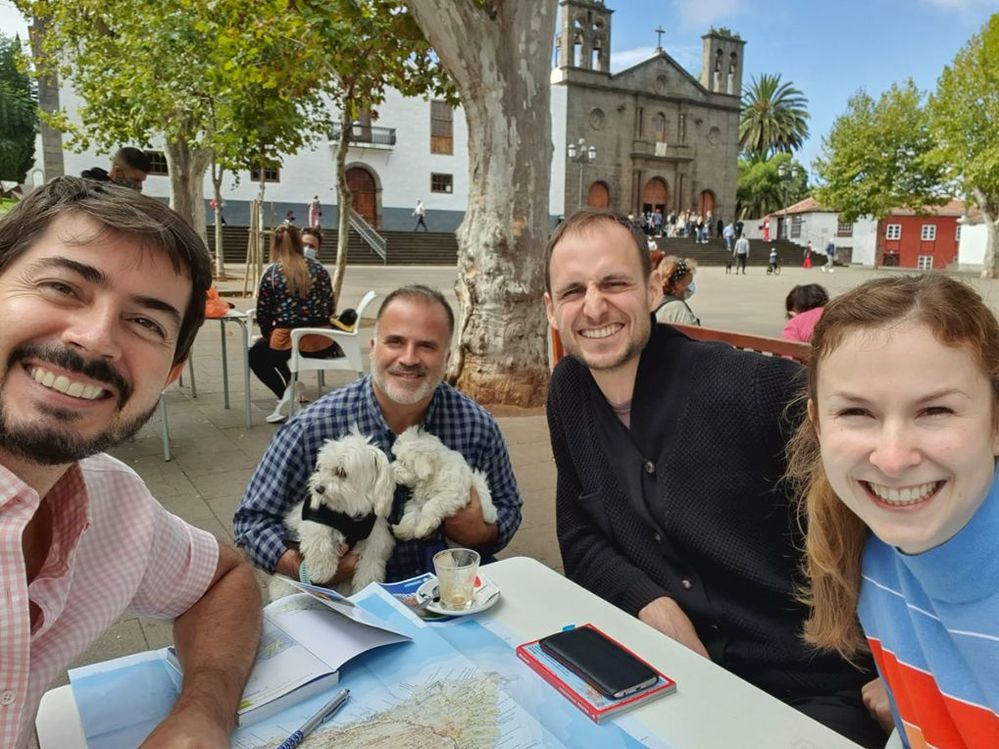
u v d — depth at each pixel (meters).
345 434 1.45
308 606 1.00
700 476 1.12
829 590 0.86
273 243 3.55
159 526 0.88
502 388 3.91
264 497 1.41
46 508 0.75
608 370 1.19
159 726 0.71
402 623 0.96
